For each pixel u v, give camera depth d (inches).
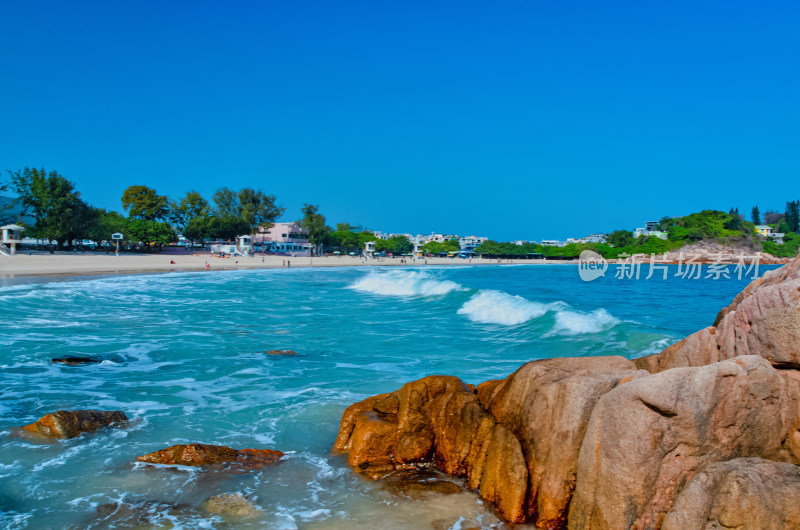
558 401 245.8
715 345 289.4
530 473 251.1
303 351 636.7
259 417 394.9
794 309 239.8
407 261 5132.9
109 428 366.6
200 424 379.2
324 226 5738.2
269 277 2193.7
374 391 462.6
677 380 210.1
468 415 297.4
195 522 248.1
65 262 2422.5
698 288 1787.6
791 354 239.1
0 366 539.2
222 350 637.9
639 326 746.2
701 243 4862.2
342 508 262.5
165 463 305.9
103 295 1216.2
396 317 938.7
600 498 216.8
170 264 2738.7
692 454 209.8
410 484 286.5
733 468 197.8
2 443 336.8
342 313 996.6
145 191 4793.3
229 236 4987.7
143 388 472.4
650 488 207.8
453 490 278.1
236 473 297.4
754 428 215.8
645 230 7007.9
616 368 271.3
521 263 5708.7
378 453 311.1
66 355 582.6
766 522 181.5
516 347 655.1
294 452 331.6
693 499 195.9
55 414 360.5
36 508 257.6
